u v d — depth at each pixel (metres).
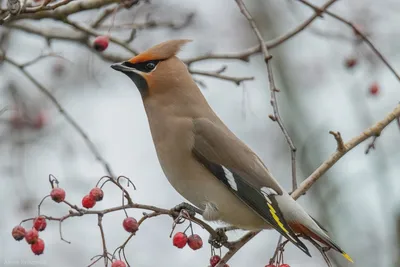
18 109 13.34
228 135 10.14
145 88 10.14
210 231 8.85
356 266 15.12
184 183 9.99
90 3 9.91
